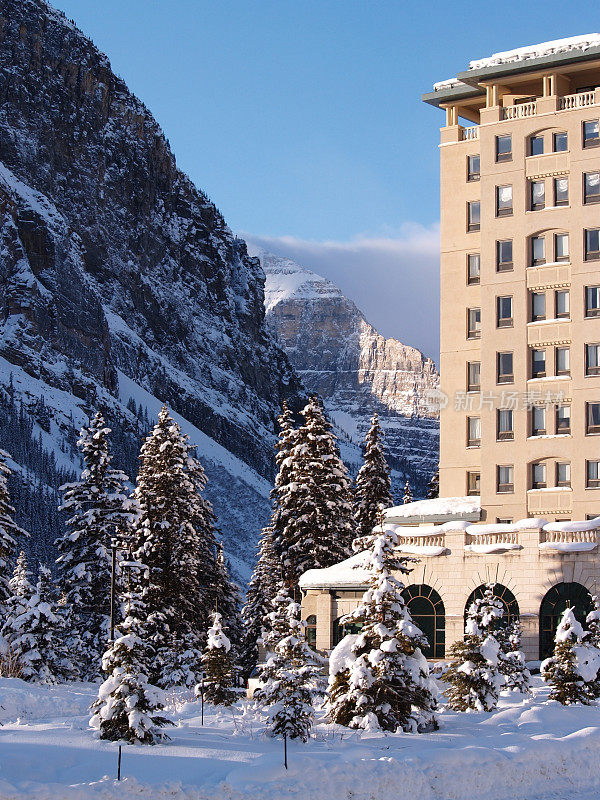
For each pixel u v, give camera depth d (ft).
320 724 160.45
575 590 249.75
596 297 311.68
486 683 179.63
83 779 116.37
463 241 336.90
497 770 129.39
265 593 404.36
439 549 262.67
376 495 388.98
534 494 311.88
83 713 196.13
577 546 249.75
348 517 342.85
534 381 316.40
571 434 309.42
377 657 156.76
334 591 273.54
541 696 197.26
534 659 249.75
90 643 311.88
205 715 177.78
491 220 327.06
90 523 326.65
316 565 332.60
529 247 322.55
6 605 298.76
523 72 329.52
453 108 350.23
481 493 317.63
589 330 310.86
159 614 307.17
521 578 254.06
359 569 273.75
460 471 329.72
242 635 409.49
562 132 321.11
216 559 392.27
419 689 158.30
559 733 155.74
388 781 120.47
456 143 341.21
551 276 317.63
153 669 291.99
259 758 127.03
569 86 336.29
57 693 230.48
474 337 331.98
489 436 319.06
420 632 159.12
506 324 322.14
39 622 271.08
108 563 319.68
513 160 326.03
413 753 131.54
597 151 315.58
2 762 121.90
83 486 333.83
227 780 116.88
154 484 329.93
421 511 313.12
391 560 164.66
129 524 324.80
